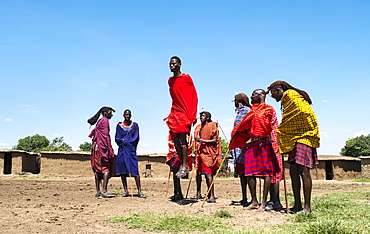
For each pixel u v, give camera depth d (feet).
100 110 35.24
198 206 26.37
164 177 101.40
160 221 19.12
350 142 195.11
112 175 35.29
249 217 21.54
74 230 17.31
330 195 35.99
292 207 25.22
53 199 31.07
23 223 18.81
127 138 34.76
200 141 29.66
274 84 23.49
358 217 20.34
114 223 19.10
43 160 102.68
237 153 27.94
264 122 24.32
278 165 24.88
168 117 27.94
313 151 22.48
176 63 27.48
